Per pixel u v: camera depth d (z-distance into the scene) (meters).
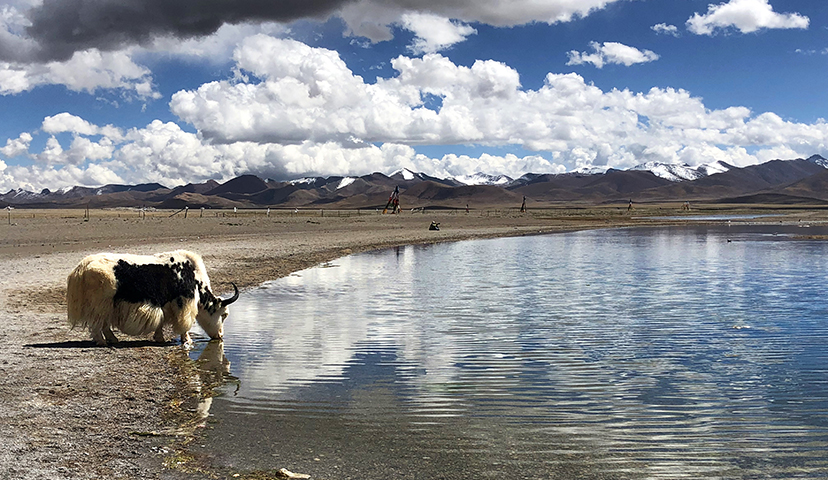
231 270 29.80
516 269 31.33
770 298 21.19
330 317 17.53
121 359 12.28
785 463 7.31
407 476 6.88
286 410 9.27
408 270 30.62
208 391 10.23
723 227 88.56
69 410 8.93
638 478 6.86
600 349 13.49
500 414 9.08
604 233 72.94
